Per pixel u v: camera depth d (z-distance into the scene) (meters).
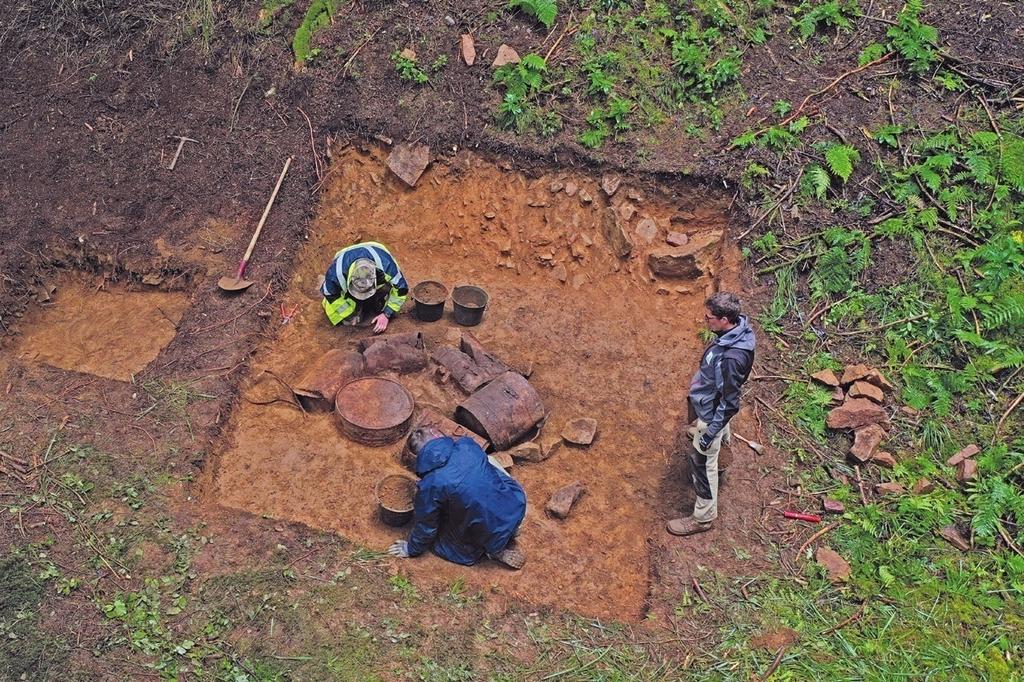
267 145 9.34
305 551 6.02
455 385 7.46
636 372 7.96
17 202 9.06
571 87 9.21
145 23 10.02
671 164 8.79
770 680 5.41
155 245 8.75
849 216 8.36
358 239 9.15
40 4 10.21
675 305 8.61
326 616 5.62
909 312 7.75
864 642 5.63
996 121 8.66
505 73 9.26
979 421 7.03
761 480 6.75
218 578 5.78
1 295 8.30
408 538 6.15
